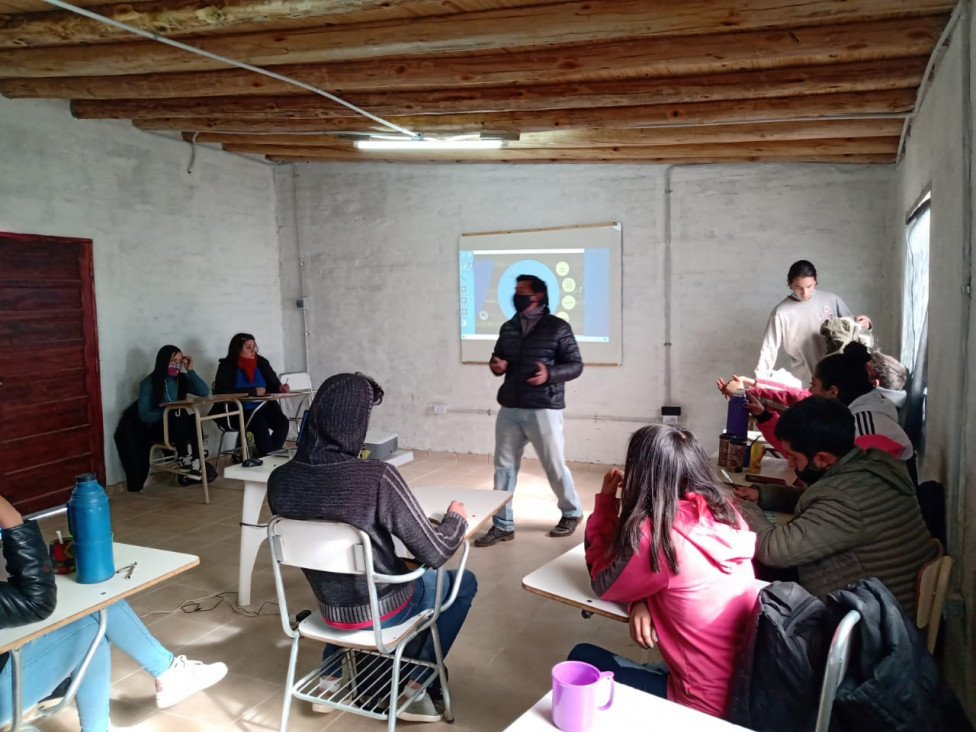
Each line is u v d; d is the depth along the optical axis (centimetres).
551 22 269
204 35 326
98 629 189
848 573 191
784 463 301
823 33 269
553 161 556
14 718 168
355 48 300
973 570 190
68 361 500
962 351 204
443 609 222
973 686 187
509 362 411
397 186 629
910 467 255
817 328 427
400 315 641
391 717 206
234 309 640
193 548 411
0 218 453
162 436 538
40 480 484
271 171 677
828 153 443
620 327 558
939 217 252
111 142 523
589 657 186
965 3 204
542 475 566
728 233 518
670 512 163
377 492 194
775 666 145
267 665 276
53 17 316
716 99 334
